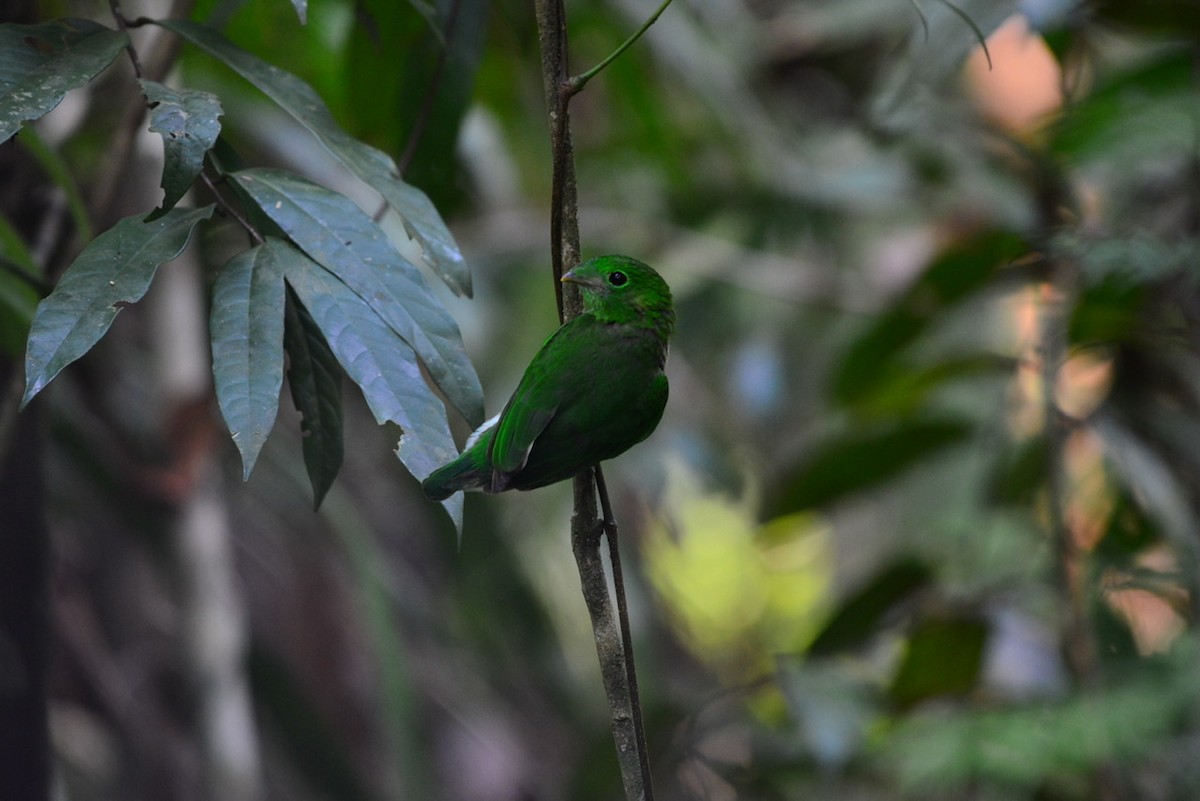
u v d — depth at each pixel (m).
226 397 4.55
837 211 14.45
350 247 5.00
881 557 17.31
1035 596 9.94
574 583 13.83
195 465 10.61
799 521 11.42
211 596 10.63
